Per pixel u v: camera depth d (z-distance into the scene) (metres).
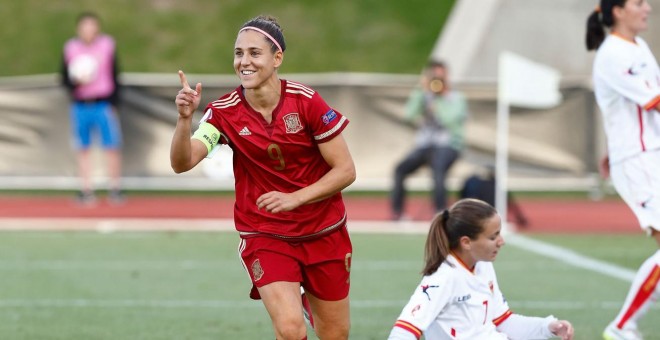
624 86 24.14
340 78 57.66
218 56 76.69
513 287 34.16
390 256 40.94
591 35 25.72
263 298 19.88
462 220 19.52
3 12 79.81
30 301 31.77
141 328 28.03
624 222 51.19
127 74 73.94
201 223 49.78
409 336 19.06
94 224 49.06
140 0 81.75
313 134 19.77
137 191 61.31
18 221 50.06
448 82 49.19
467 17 75.06
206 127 19.83
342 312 20.81
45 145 58.25
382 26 79.62
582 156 58.19
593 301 31.80
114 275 36.47
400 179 49.88
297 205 19.20
